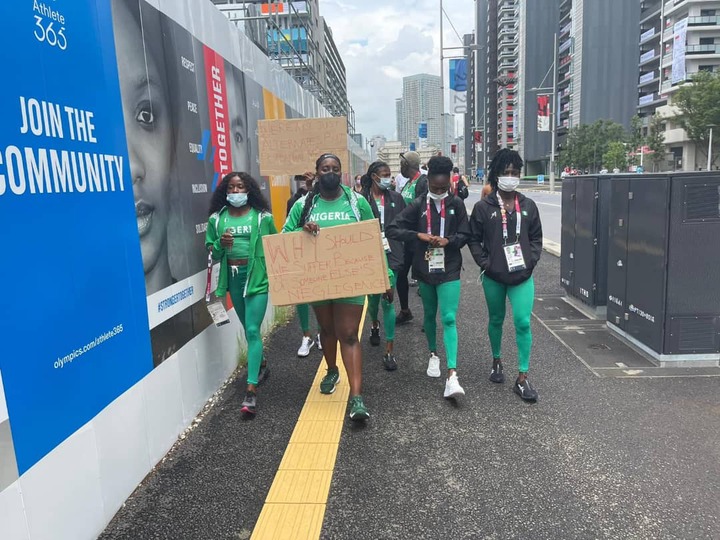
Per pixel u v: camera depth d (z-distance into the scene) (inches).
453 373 163.2
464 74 853.8
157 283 132.7
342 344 153.8
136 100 124.8
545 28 4126.5
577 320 247.0
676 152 2829.7
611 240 224.4
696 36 2896.2
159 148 136.9
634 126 2824.8
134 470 118.0
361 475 123.6
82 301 98.5
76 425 95.7
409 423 149.5
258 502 113.8
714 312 181.9
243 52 223.9
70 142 96.1
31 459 83.5
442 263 165.8
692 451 129.1
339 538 101.8
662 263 181.8
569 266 279.3
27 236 83.6
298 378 187.3
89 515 99.6
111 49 113.7
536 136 4276.6
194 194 161.2
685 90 2223.2
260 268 161.2
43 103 88.6
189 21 163.3
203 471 126.5
